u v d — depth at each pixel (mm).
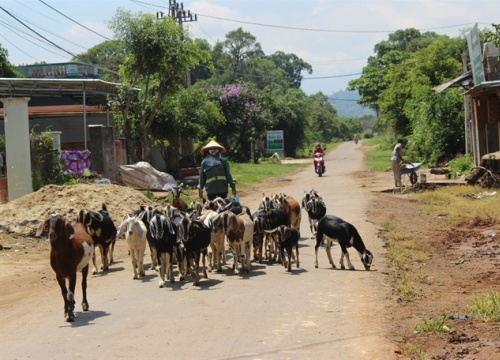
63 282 9867
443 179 30922
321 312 9797
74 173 27547
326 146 99375
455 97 39250
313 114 122438
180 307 10344
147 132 35719
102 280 12969
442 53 52312
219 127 57531
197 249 11875
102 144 28859
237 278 12508
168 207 13359
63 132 35781
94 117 36344
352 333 8656
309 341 8320
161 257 12078
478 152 30438
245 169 47719
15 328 9617
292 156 76625
